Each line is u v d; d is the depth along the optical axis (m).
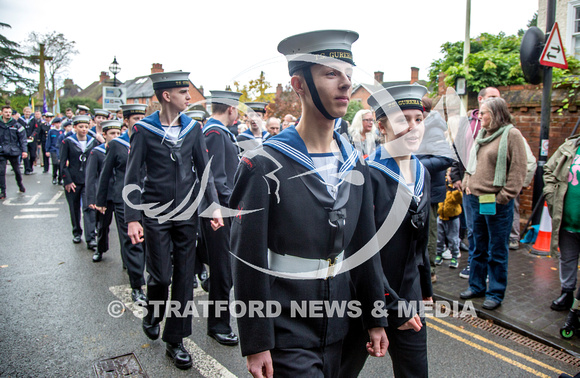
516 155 3.84
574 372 3.07
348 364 1.98
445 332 3.70
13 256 5.75
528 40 5.34
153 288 3.11
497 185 3.91
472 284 4.35
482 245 4.26
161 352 3.27
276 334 1.59
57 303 4.18
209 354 3.28
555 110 6.21
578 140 3.83
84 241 6.62
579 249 3.94
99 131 6.32
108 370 3.00
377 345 1.82
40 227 7.43
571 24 8.41
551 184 3.99
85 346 3.34
